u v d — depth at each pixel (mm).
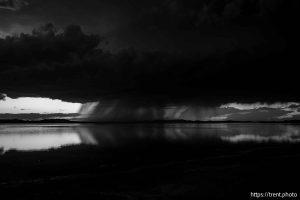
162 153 36094
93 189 18906
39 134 81625
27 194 18062
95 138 65375
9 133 86875
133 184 19906
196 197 16828
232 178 20922
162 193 17750
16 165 27875
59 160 30828
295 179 20453
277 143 47812
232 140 55375
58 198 17234
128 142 53594
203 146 44250
